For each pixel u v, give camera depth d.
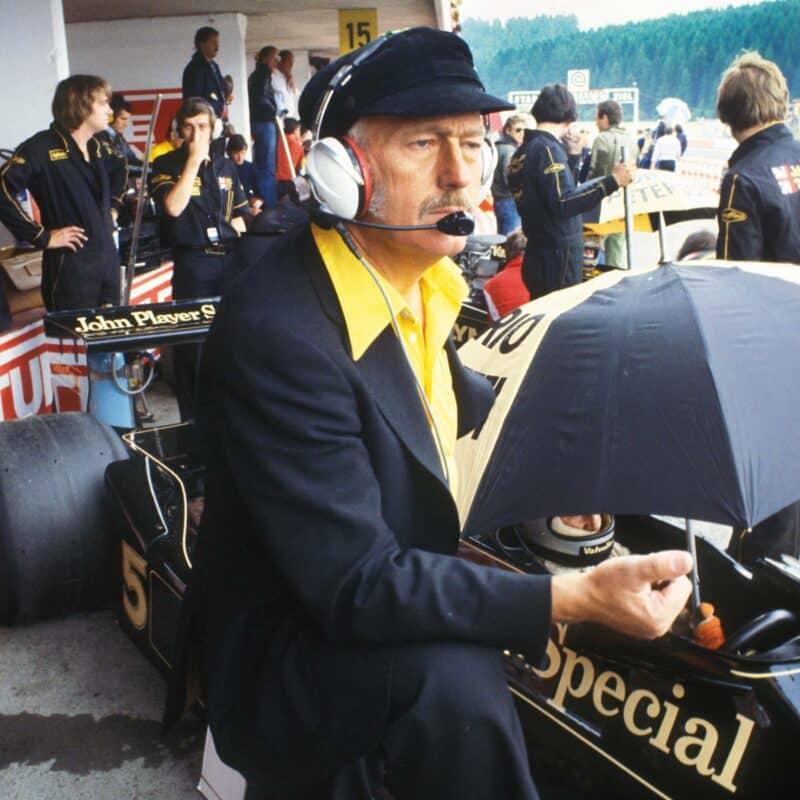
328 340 1.16
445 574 1.13
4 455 2.98
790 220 3.34
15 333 4.63
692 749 1.77
